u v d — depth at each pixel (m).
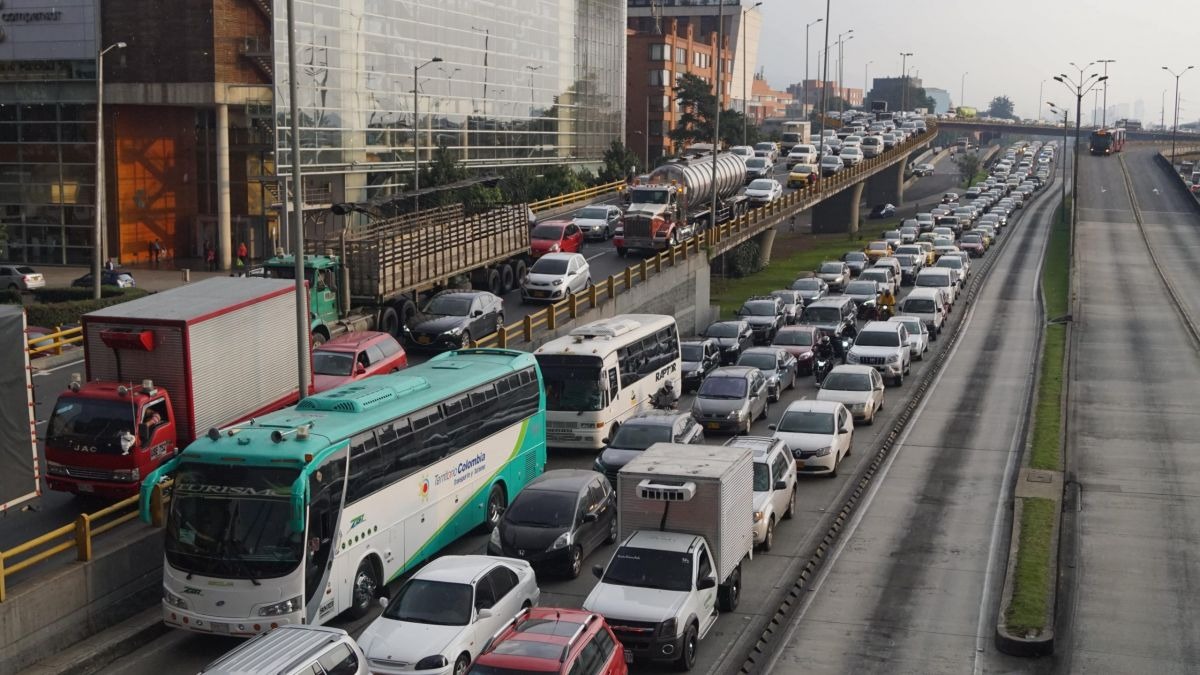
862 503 31.16
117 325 26.25
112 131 71.88
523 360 29.92
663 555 21.19
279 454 20.42
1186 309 66.88
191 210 75.38
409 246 42.81
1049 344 56.25
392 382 25.09
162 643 21.16
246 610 20.08
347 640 16.67
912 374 49.69
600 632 17.50
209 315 26.80
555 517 24.94
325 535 20.80
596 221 70.44
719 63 65.06
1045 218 125.31
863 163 113.56
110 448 24.39
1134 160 182.25
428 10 83.69
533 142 101.12
